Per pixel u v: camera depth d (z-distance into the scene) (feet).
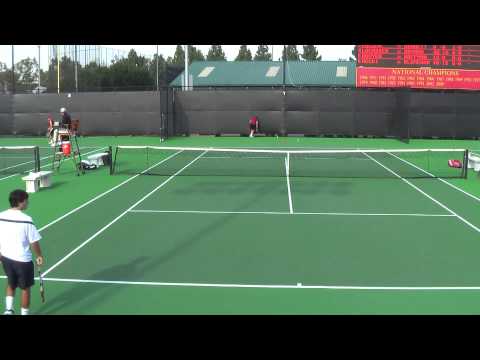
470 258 30.71
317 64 159.02
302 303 23.77
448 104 105.40
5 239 20.62
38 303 23.67
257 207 44.73
